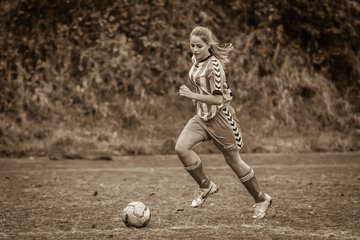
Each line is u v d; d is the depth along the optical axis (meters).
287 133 48.12
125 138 45.88
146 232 17.25
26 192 25.77
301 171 33.28
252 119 48.81
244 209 21.14
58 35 51.81
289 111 50.06
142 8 53.12
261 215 19.03
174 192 25.52
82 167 36.00
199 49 18.39
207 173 32.56
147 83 49.97
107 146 44.31
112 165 37.06
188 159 18.61
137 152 43.94
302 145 46.25
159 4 53.50
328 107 50.88
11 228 17.97
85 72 50.16
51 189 26.69
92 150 43.53
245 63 52.44
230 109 18.80
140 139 45.94
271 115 49.38
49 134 45.31
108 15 52.66
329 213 20.19
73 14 52.72
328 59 54.41
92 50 51.16
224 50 18.67
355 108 51.81
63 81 49.59
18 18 52.47
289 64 53.09
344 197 23.77
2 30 51.91
